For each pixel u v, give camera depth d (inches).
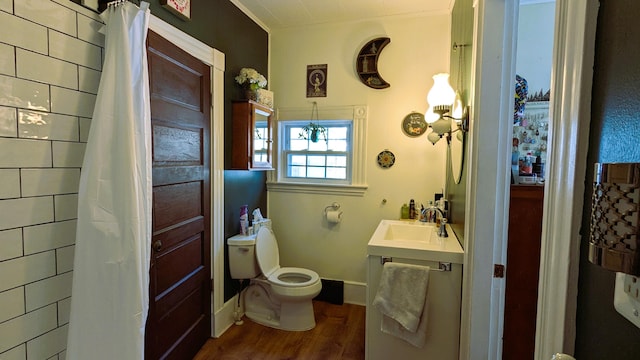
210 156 89.3
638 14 17.2
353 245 118.4
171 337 74.0
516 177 64.6
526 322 63.7
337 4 101.9
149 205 54.4
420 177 111.0
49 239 47.5
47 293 47.5
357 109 115.0
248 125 98.7
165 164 70.6
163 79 69.1
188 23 78.2
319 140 122.3
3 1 40.6
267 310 104.0
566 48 23.6
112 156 49.9
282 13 108.7
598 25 21.0
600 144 20.6
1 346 42.4
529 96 92.6
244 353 86.6
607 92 20.0
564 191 23.8
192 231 81.7
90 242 47.9
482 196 58.4
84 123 51.8
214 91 89.0
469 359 61.2
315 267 122.6
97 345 48.5
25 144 43.9
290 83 121.7
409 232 96.8
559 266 24.2
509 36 56.1
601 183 16.9
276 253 113.0
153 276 67.4
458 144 79.0
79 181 51.0
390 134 112.9
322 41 117.8
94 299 48.3
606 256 16.5
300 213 123.1
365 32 113.3
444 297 70.3
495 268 58.9
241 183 106.7
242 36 104.2
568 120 23.4
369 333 75.2
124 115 50.4
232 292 102.2
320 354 86.6
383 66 112.3
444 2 99.5
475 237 59.2
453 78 94.6
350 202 118.0
